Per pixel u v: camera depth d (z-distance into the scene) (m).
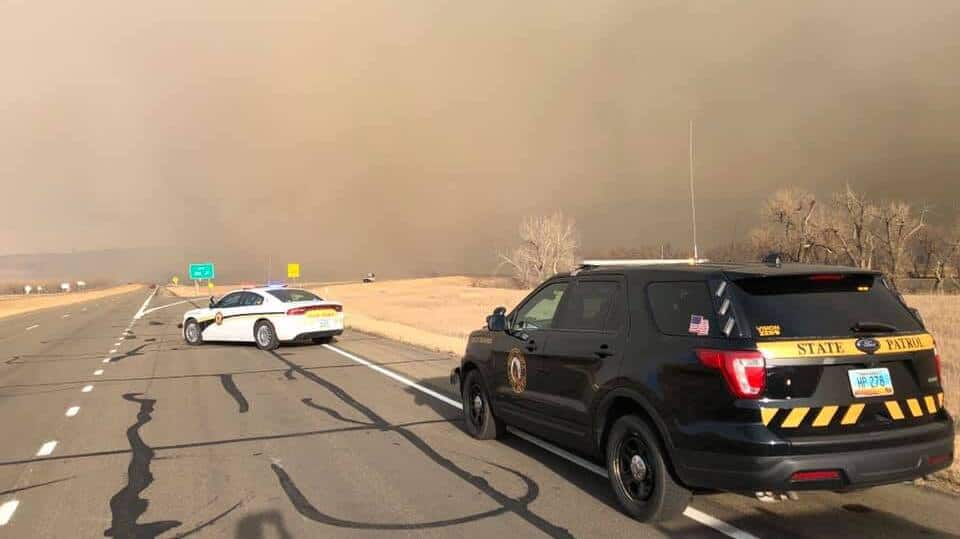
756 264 5.12
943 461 4.50
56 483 6.14
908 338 4.54
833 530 4.66
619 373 5.10
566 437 5.87
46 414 9.45
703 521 4.90
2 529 5.01
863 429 4.30
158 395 10.84
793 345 4.27
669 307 4.93
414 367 13.86
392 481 6.07
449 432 8.01
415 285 115.06
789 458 4.11
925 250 58.22
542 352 6.14
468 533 4.79
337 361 15.02
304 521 5.09
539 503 5.42
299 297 18.62
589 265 6.20
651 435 4.84
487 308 43.84
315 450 7.21
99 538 4.81
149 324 30.83
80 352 18.36
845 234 58.16
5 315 46.91
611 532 4.77
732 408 4.26
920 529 4.63
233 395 10.73
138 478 6.27
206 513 5.30
